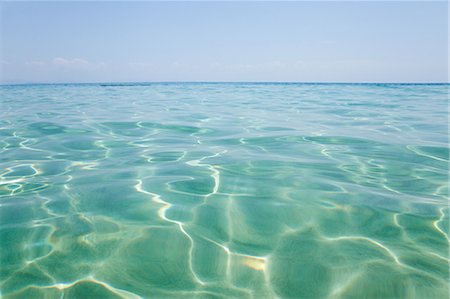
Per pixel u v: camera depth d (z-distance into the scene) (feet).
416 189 7.63
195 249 5.21
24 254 4.99
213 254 5.08
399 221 6.02
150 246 5.27
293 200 7.01
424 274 4.55
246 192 7.47
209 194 7.35
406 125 17.07
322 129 16.03
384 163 9.87
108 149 11.88
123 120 19.08
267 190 7.59
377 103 30.66
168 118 20.10
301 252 5.13
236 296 4.22
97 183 8.06
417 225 5.86
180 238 5.51
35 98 38.11
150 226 5.89
